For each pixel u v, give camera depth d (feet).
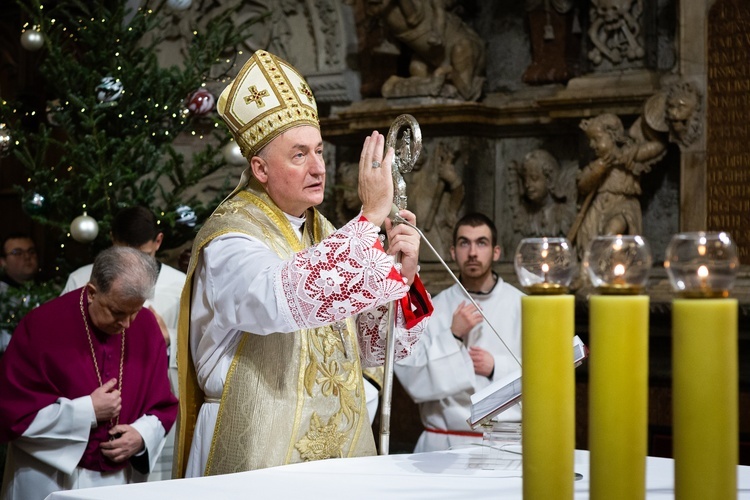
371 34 22.57
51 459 11.19
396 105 21.52
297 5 23.50
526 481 3.76
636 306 3.54
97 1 19.15
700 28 18.88
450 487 6.06
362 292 7.43
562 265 3.82
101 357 11.74
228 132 18.16
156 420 11.94
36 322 11.69
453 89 21.45
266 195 8.73
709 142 18.76
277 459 8.04
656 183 19.93
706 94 18.81
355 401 8.64
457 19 21.75
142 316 12.41
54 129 25.41
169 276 16.58
